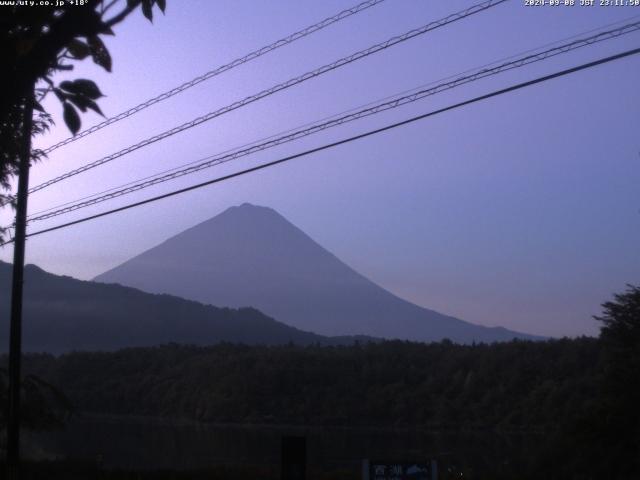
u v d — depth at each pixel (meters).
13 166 14.52
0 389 23.17
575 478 31.94
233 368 85.50
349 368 83.69
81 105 4.99
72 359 94.19
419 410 73.38
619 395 32.88
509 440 54.66
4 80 4.49
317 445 56.31
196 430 68.69
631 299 34.25
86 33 4.62
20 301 17.72
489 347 79.62
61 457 42.75
